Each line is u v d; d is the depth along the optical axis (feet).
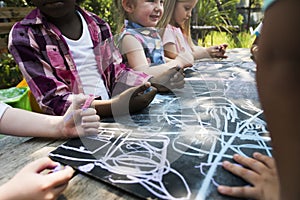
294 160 0.79
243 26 11.80
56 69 2.53
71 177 1.37
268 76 0.81
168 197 1.19
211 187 1.24
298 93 0.77
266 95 0.82
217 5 12.25
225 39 10.30
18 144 1.86
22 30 2.55
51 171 1.43
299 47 0.74
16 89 3.56
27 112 2.05
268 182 1.18
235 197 1.17
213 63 3.68
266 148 1.58
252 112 2.13
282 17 0.75
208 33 10.17
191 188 1.24
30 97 3.10
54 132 1.87
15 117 1.98
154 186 1.27
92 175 1.39
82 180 1.38
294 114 0.78
